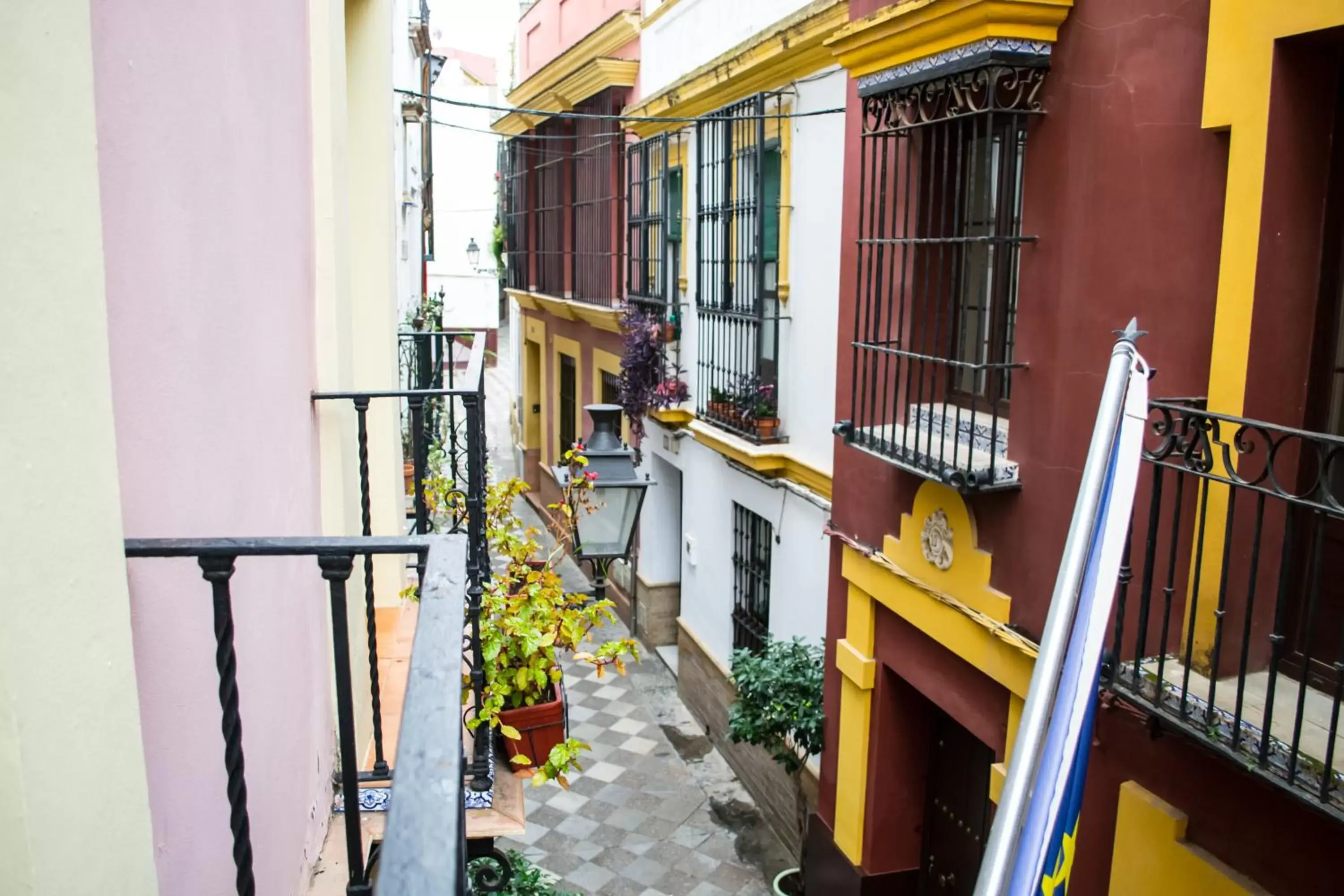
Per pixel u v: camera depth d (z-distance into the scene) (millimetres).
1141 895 4246
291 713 3164
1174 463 4148
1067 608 1979
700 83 9844
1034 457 4914
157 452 2086
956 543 5516
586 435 15750
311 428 3719
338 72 4160
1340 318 3799
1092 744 4566
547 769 4195
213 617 2371
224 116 2557
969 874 6332
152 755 2035
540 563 5332
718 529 10367
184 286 2250
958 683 5738
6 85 1412
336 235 4012
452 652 1374
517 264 20031
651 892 8023
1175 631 4238
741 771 9703
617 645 4887
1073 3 4516
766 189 9023
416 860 980
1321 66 3676
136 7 2006
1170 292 4172
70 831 1541
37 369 1484
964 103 4910
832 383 7863
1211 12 3850
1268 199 3713
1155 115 4191
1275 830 3711
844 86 7453
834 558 7020
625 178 13055
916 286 5840
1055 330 4734
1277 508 3908
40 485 1489
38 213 1487
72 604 1566
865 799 6750
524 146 18453
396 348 6070
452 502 5656
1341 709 3719
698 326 10539
